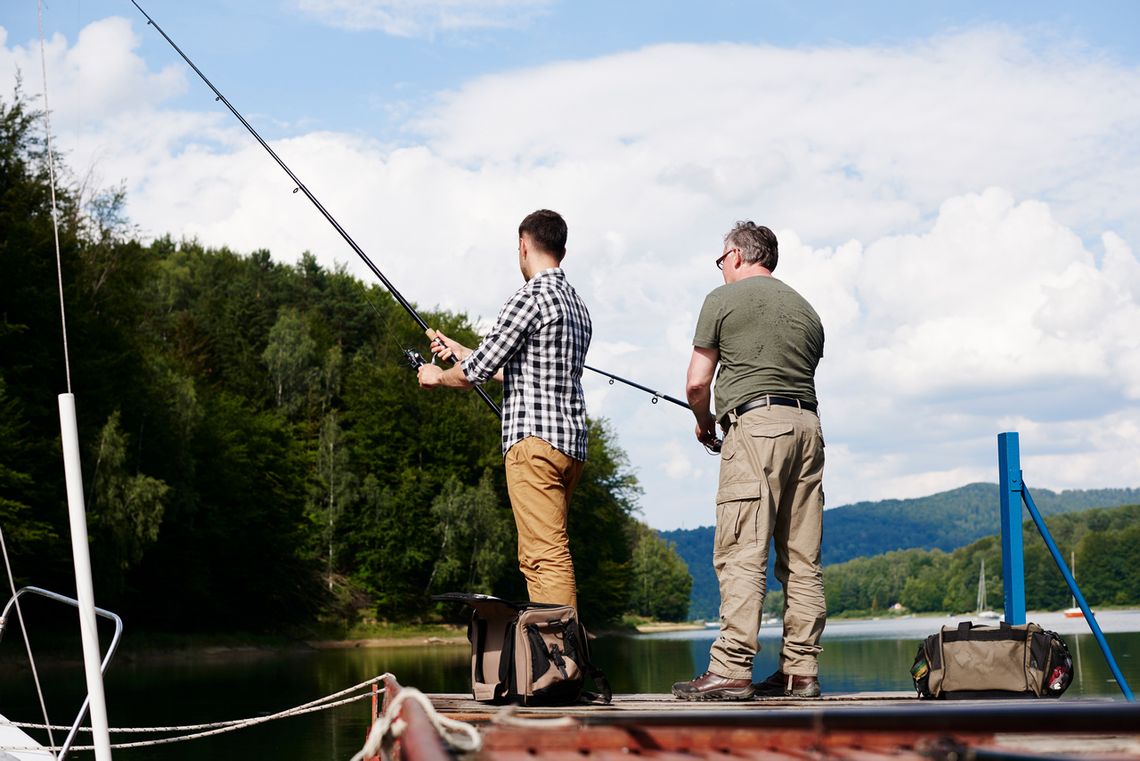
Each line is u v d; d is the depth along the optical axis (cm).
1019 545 449
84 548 356
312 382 5388
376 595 4628
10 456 2484
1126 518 8312
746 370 375
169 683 2061
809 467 376
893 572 13650
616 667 2466
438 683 1891
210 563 3834
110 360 2922
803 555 377
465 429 5050
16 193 2722
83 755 983
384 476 4925
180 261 6419
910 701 339
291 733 1295
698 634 6372
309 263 6425
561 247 398
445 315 6062
